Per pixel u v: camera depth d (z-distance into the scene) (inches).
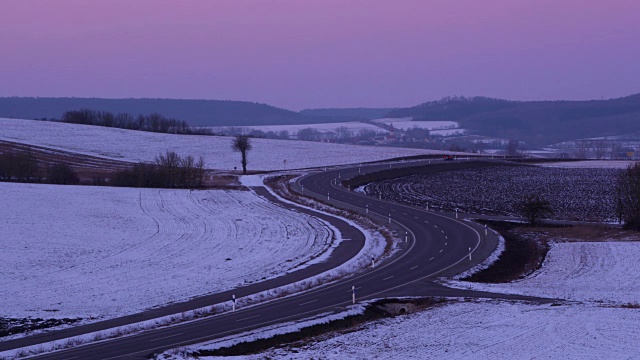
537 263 2839.6
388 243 3248.0
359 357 1573.6
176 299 2255.2
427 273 2581.2
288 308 2052.2
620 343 1642.5
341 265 2748.5
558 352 1578.5
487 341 1673.2
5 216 3636.8
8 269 2674.7
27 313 2108.8
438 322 1867.6
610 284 2400.3
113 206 4146.2
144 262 2844.5
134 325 1903.3
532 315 1920.5
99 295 2324.1
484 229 3518.7
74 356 1615.4
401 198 4849.9
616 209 4109.3
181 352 1603.1
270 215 4084.6
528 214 3740.2
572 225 3705.7
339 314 1952.5
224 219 3912.4
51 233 3334.2
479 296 2213.3
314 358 1574.8
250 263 2829.7
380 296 2210.9
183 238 3368.6
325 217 4037.9
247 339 1707.7
